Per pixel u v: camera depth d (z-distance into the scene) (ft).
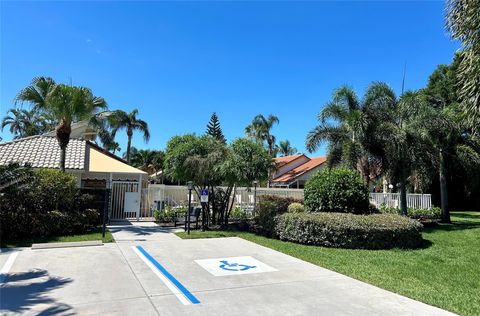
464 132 65.05
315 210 42.96
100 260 27.73
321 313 16.71
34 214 37.88
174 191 67.31
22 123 171.01
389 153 53.83
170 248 33.37
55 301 17.99
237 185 48.67
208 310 16.93
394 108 56.90
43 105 47.03
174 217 54.54
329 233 35.01
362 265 26.99
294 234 37.32
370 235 34.40
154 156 190.70
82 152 57.57
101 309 16.88
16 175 37.68
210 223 53.62
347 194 41.78
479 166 64.80
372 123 54.60
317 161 144.56
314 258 29.30
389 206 71.87
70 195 41.34
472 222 65.31
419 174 60.70
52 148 57.31
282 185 138.72
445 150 64.13
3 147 55.52
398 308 17.57
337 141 59.16
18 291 19.61
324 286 21.24
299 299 18.74
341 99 58.13
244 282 21.95
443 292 20.43
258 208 48.62
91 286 20.68
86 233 41.57
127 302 17.95
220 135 167.12
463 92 25.67
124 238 39.04
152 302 17.99
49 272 23.86
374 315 16.57
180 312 16.62
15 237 37.19
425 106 57.31
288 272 24.63
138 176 66.90
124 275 23.31
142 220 57.98
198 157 48.47
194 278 22.80
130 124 152.46
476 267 26.81
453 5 23.97
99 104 56.03
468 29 23.26
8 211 36.73
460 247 36.06
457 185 102.37
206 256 29.89
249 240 38.78
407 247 35.35
